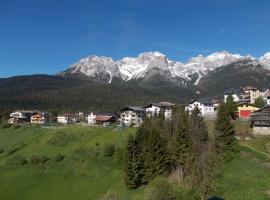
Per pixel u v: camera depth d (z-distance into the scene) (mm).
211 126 134625
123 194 98938
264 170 95688
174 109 125750
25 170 127938
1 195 113750
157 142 103312
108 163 119125
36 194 110875
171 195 73312
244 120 161375
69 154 132125
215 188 86812
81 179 114750
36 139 161125
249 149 109875
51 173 122375
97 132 148625
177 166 101375
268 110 147250
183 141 100750
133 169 100500
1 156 150625
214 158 88750
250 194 83812
